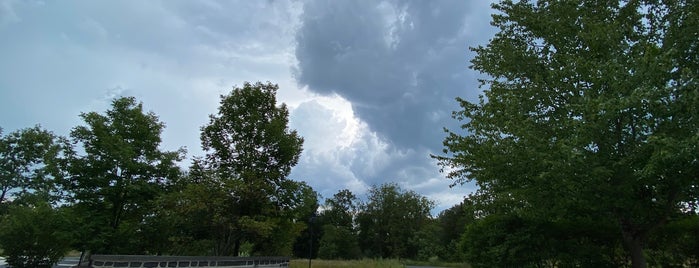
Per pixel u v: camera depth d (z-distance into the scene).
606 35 10.84
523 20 14.00
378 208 81.88
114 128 19.61
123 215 19.03
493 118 12.85
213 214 18.78
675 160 8.36
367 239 82.19
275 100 23.55
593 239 13.62
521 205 13.02
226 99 22.78
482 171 12.96
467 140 13.51
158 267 12.70
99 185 18.12
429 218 78.69
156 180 19.81
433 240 71.19
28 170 30.41
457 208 70.06
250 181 20.02
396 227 78.75
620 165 9.58
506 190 12.48
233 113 22.55
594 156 9.70
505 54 13.75
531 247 13.23
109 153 18.50
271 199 21.20
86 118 18.95
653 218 11.03
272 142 22.14
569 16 12.75
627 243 11.44
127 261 11.72
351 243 74.31
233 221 18.94
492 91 14.09
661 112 9.23
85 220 17.50
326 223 84.62
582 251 12.93
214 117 22.66
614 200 9.81
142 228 18.66
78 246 17.33
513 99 12.29
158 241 19.25
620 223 11.29
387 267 34.34
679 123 9.30
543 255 13.10
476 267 14.52
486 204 14.44
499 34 14.74
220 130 22.48
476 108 14.37
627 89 9.30
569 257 12.94
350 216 88.75
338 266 33.44
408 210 79.88
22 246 16.33
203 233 20.78
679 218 12.35
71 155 18.58
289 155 22.45
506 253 13.45
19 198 28.52
